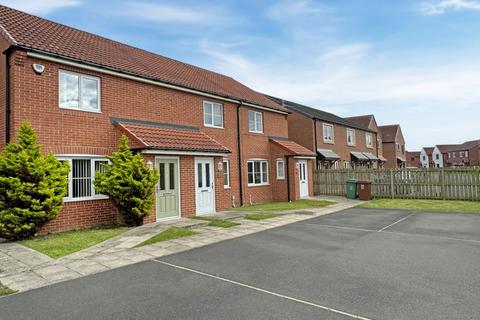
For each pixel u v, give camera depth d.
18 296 4.81
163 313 4.16
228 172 16.47
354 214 13.00
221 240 8.46
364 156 33.59
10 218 8.26
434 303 4.29
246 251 7.30
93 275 5.73
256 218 11.97
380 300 4.42
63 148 9.93
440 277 5.33
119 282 5.36
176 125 13.84
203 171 13.53
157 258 6.79
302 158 19.77
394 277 5.37
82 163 10.46
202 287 5.08
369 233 9.16
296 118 26.56
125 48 15.37
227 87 18.69
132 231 9.48
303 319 3.90
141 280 5.45
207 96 15.39
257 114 19.12
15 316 4.15
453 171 16.89
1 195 8.48
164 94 13.47
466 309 4.08
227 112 16.72
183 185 12.51
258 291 4.87
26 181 8.57
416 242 7.94
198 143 12.98
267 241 8.30
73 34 13.09
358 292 4.73
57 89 9.95
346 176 20.83
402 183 18.50
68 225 9.88
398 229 9.67
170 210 11.98
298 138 26.39
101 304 4.48
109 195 10.04
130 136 11.00
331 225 10.55
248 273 5.75
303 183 20.34
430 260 6.34
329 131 28.44
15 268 6.14
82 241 8.21
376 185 19.41
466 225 10.10
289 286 5.05
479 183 16.03
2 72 9.59
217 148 13.43
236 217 12.28
